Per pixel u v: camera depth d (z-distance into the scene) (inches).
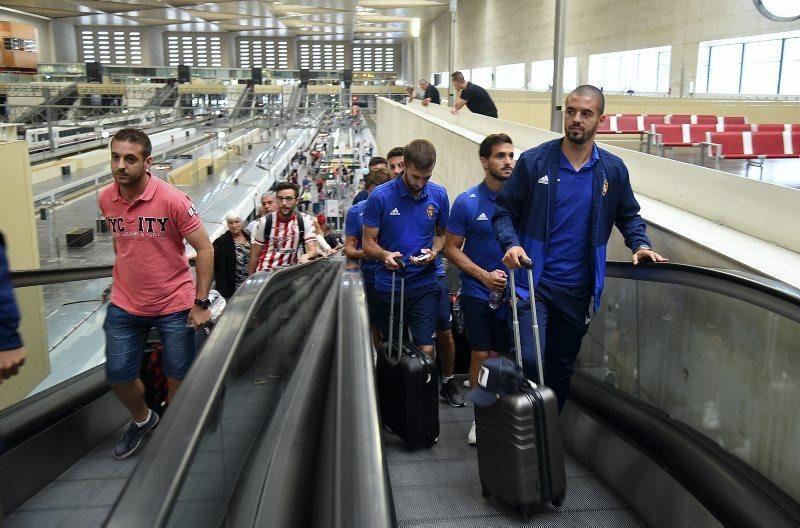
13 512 118.3
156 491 55.9
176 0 1871.3
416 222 161.6
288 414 139.5
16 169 275.7
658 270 113.0
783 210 128.5
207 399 71.7
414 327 165.3
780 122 503.8
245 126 858.8
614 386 147.6
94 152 664.4
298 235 216.4
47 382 152.9
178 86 933.2
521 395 103.0
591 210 116.3
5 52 1156.5
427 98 801.6
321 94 1175.6
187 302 139.6
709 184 160.9
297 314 173.6
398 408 141.3
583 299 120.0
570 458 133.5
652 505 106.6
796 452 87.2
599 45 919.0
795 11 525.3
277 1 1764.3
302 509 103.8
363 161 1117.1
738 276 90.9
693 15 677.9
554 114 358.9
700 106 541.3
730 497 92.7
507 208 118.6
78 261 343.0
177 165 604.7
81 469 137.4
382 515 64.7
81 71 1157.7
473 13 1702.8
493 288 128.2
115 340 136.7
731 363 102.7
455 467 131.9
